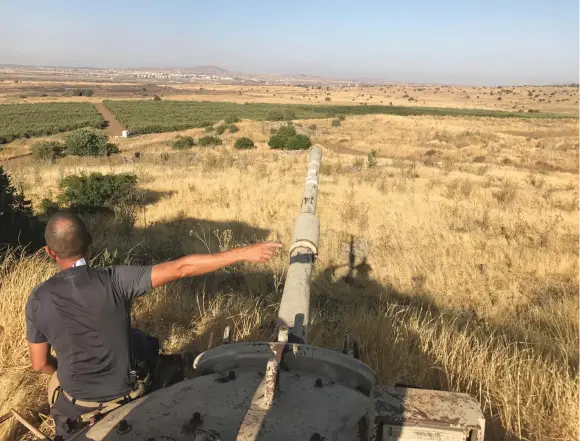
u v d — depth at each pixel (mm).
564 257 9742
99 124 70312
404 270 8992
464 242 10562
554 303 7332
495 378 3943
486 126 49906
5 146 40406
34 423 3133
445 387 3893
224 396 2154
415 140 38188
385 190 15352
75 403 2316
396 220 12070
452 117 59906
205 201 13531
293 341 2793
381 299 7855
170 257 9266
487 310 7469
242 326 4863
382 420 1887
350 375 2332
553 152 32406
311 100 157250
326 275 8695
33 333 2316
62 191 13125
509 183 17016
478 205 13797
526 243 10602
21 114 82750
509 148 34500
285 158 24031
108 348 2266
